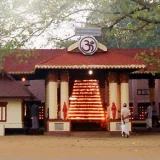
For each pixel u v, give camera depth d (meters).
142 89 48.12
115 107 32.25
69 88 35.81
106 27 26.56
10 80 34.69
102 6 25.20
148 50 37.22
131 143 24.09
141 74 36.59
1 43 25.16
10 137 30.02
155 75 37.16
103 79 35.81
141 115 47.06
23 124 34.75
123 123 30.39
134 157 16.66
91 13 26.92
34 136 31.20
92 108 35.47
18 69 37.47
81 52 32.25
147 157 16.66
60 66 31.33
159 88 46.22
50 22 24.80
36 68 31.41
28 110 38.78
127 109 30.52
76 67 31.36
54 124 32.16
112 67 31.28
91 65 31.36
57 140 26.69
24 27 24.62
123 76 32.50
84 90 35.75
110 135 31.89
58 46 31.75
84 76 35.78
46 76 35.44
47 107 34.66
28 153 18.27
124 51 37.94
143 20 24.25
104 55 32.25
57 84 33.72
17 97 33.62
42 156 17.06
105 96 35.75
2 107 34.06
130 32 26.72
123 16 25.31
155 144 23.28
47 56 38.81
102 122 35.25
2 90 33.88
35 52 32.16
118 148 20.72
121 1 25.00
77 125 35.25
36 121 36.34
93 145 22.67
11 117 34.09
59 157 16.69
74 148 20.77
